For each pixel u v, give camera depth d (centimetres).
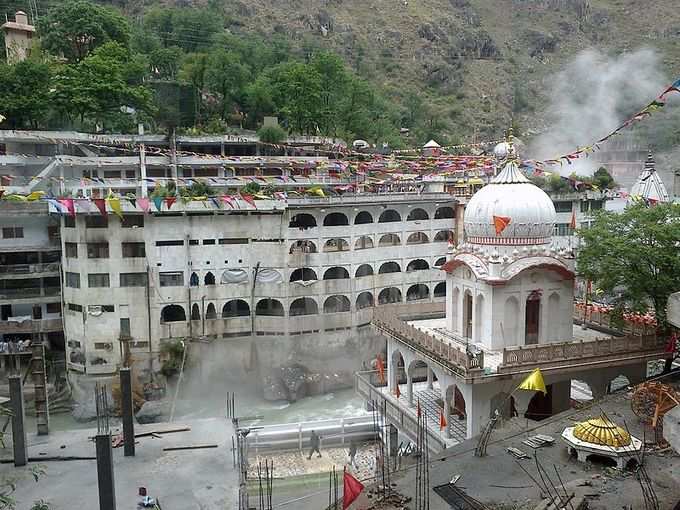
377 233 7862
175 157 8138
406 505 2977
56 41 9706
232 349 7331
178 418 6638
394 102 16650
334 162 7875
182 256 7112
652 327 4538
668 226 4334
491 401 4259
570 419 3825
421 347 4581
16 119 8206
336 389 7419
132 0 16038
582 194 8669
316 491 4400
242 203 7056
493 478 3167
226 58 10688
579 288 6894
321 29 18950
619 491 2933
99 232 6906
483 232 4703
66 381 7125
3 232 7212
